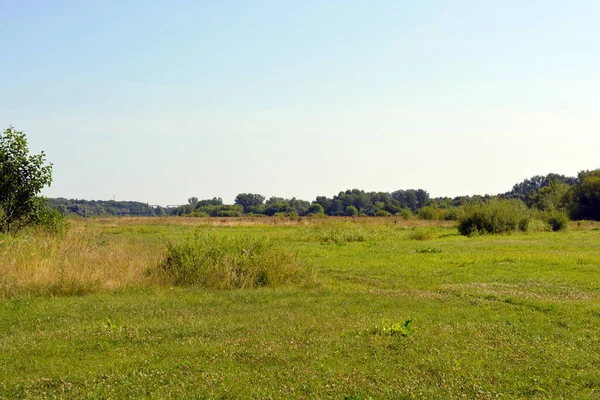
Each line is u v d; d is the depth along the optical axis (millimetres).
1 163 21078
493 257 22062
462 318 10977
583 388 7008
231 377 7172
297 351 8391
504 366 7773
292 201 142750
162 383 6988
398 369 7602
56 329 9836
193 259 15922
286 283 15602
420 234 35438
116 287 14258
